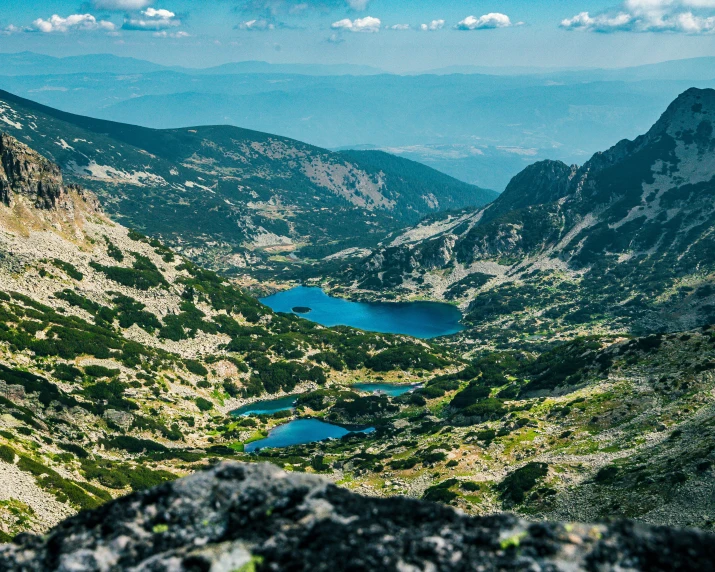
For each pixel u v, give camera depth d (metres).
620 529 29.50
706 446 107.38
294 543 30.86
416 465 148.62
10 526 94.62
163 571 30.34
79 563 31.31
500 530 30.36
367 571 28.69
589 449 132.25
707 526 85.44
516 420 161.38
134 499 34.50
